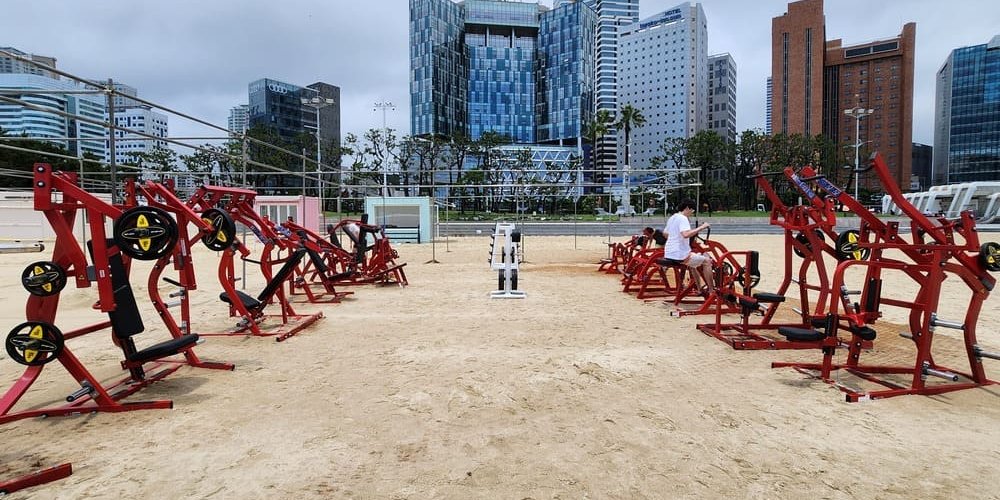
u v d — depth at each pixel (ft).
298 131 160.97
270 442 9.91
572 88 350.43
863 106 292.61
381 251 33.01
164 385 13.21
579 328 19.95
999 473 8.72
